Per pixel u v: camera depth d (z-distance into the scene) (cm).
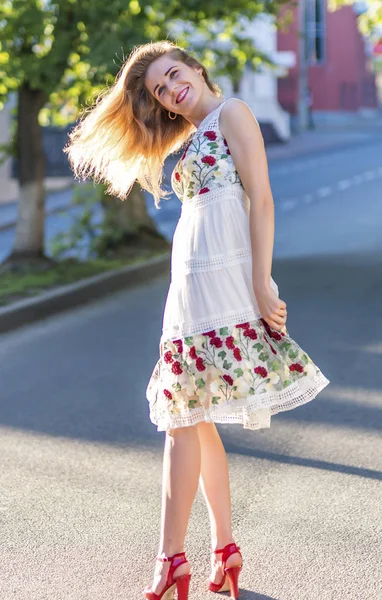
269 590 421
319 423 696
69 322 1182
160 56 421
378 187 3139
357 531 486
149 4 1362
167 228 2402
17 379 877
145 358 953
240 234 400
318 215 2486
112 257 1677
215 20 1623
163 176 456
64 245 1602
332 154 4609
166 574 403
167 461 406
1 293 1255
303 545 469
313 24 6059
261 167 396
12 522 511
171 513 404
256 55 1798
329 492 546
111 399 788
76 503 540
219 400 398
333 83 7106
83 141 439
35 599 416
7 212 2936
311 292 1328
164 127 438
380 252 1780
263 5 1591
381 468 588
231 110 400
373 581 427
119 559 459
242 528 493
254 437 664
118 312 1249
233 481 571
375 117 7375
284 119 5222
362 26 2242
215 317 398
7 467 610
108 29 1341
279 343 406
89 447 653
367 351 940
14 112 1588
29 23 1363
